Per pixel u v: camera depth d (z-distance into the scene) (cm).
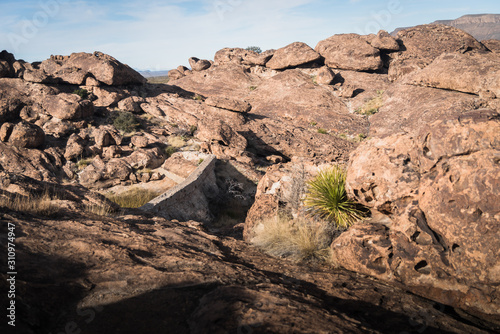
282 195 813
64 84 4009
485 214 362
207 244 574
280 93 5381
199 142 3194
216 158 2753
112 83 4088
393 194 492
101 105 3859
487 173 369
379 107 4578
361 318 330
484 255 359
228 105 3866
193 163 2495
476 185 372
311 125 4375
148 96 4538
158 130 3388
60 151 2559
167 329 274
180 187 1755
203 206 1920
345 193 644
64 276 337
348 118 4431
